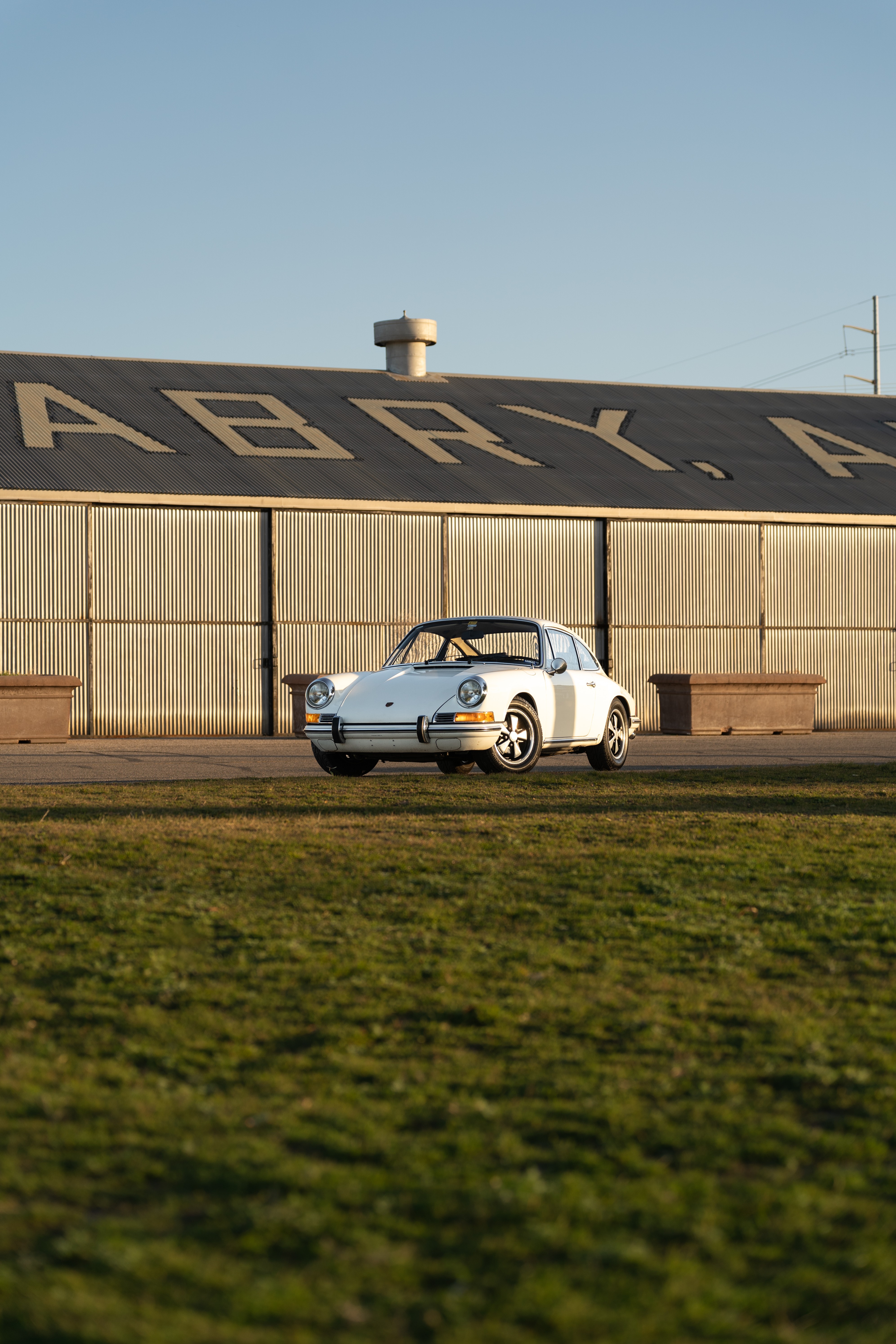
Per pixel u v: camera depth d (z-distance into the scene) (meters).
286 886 8.78
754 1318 3.35
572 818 12.04
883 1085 5.12
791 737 31.30
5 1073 5.25
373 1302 3.42
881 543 36.88
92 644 30.44
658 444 39.75
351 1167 4.29
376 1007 6.14
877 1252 3.68
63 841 10.38
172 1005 6.22
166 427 35.09
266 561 31.81
